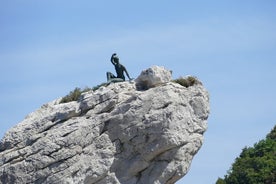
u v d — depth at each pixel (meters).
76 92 105.56
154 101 100.25
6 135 101.75
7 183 98.88
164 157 100.38
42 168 98.50
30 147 99.81
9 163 99.62
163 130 99.38
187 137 100.88
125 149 100.06
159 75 101.88
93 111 100.69
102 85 104.25
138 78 103.12
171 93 100.94
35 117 103.12
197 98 102.94
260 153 172.38
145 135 99.62
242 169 165.62
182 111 101.19
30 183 98.44
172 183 101.62
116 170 99.81
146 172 100.25
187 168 101.62
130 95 101.38
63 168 98.38
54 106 103.00
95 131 99.75
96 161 99.12
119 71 105.25
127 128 99.75
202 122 102.88
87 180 98.69
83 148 99.31
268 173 163.50
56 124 100.94
